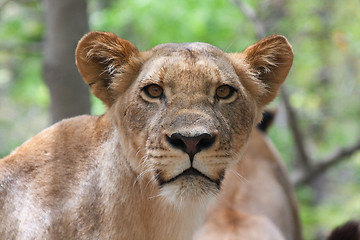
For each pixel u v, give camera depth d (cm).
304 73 2962
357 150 2088
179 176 660
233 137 702
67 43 1379
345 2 2684
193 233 739
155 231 712
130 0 2088
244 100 716
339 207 2556
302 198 2516
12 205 692
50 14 1393
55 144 729
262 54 786
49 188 698
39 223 680
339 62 3178
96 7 2638
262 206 1206
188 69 680
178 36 2027
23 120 3409
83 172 711
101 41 746
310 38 2705
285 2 2634
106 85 757
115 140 718
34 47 2373
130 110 698
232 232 1056
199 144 651
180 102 666
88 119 753
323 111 3144
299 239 1448
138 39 2155
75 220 686
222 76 690
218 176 673
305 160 2073
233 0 1945
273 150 1409
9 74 3100
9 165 709
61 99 1391
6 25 2578
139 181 696
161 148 658
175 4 2041
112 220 694
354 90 3272
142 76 700
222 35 2048
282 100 2119
